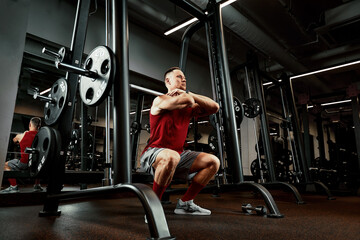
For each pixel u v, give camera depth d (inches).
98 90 58.1
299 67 228.1
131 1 151.3
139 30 189.3
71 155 173.2
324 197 136.8
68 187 188.4
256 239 39.3
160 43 203.8
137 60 183.5
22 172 101.8
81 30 71.6
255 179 183.0
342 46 209.3
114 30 58.9
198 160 60.2
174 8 173.5
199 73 236.8
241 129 268.7
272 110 333.4
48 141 62.2
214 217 61.5
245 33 171.3
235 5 168.2
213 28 98.0
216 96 91.7
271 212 63.0
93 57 62.1
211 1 100.1
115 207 85.2
